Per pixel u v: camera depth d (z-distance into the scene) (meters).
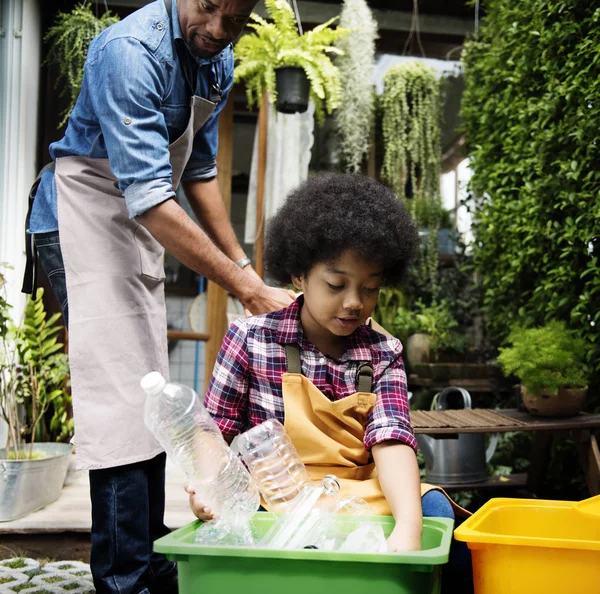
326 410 1.34
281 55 3.09
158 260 1.75
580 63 2.47
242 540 1.17
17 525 2.28
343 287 1.29
